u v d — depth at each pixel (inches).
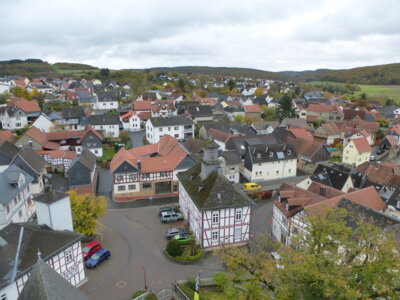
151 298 1198.3
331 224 1005.2
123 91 6727.4
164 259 1518.2
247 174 2689.5
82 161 2251.5
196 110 4527.6
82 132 3235.7
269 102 6451.8
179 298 1206.9
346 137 3567.9
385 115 5511.8
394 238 1234.0
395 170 2497.5
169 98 6151.6
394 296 843.4
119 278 1368.1
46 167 2637.8
